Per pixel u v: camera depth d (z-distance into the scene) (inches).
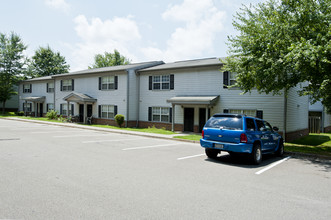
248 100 668.7
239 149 321.1
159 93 860.0
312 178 266.8
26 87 1493.6
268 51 434.9
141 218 151.4
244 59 470.0
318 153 433.4
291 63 406.3
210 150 362.6
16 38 1526.8
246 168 308.8
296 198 199.0
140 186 215.3
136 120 925.2
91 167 277.4
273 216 162.1
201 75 759.1
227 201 187.2
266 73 418.0
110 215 154.1
